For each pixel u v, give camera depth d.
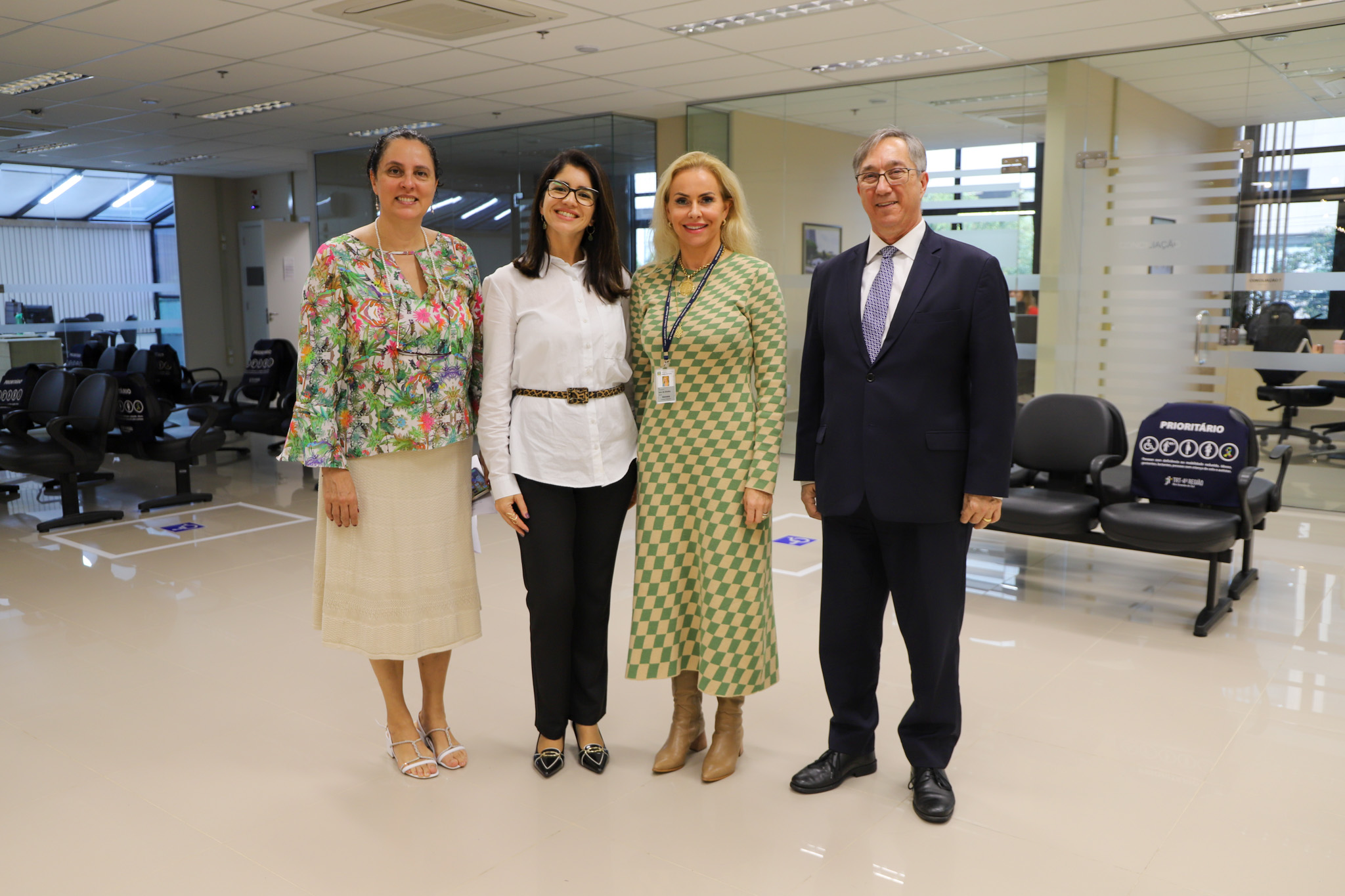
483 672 3.66
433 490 2.73
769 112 8.65
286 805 2.65
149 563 5.29
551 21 5.99
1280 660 3.73
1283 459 4.58
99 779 2.82
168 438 6.72
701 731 2.95
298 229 13.67
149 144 11.41
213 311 15.34
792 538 5.77
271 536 5.91
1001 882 2.26
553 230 2.62
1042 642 3.95
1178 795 2.68
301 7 5.68
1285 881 2.26
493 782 2.78
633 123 9.59
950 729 2.58
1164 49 6.75
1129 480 4.80
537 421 2.65
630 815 2.58
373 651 2.70
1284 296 6.57
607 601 2.81
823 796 2.67
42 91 8.27
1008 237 7.66
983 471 2.36
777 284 2.65
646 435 2.69
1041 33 6.35
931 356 2.39
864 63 7.31
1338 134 6.22
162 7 5.67
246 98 8.60
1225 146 6.65
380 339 2.58
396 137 2.59
